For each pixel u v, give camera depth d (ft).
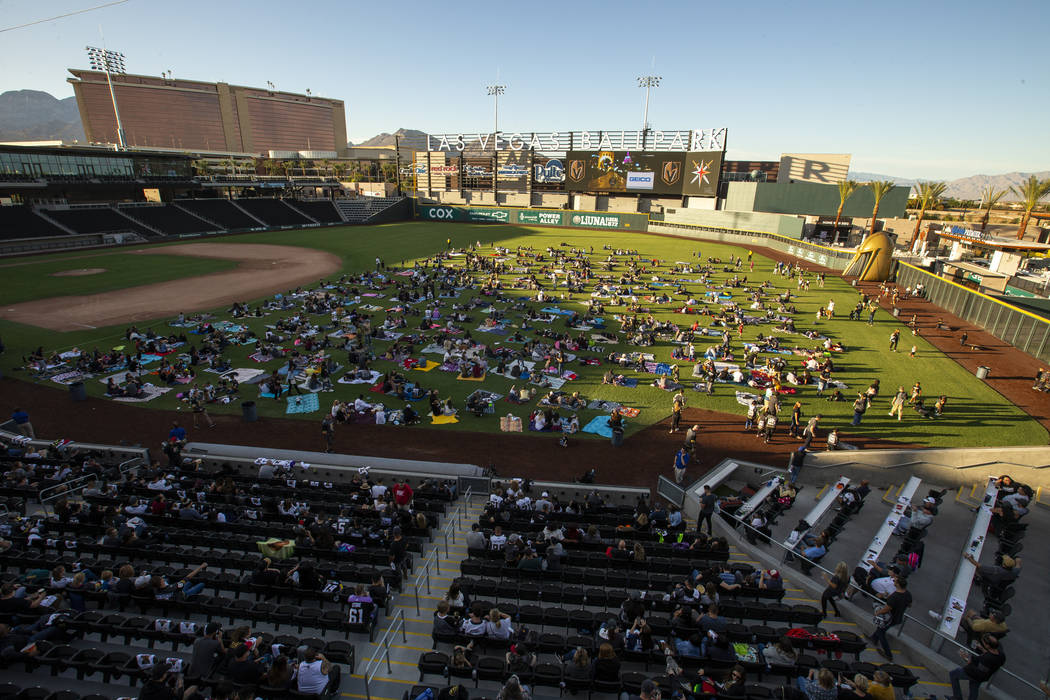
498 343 129.49
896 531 57.31
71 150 273.33
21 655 35.40
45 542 51.19
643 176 332.60
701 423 94.27
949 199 386.93
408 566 51.37
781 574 52.01
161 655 37.91
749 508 62.80
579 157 347.36
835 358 124.26
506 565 50.29
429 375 111.45
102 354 113.29
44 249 245.24
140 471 69.51
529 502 63.41
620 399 102.83
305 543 52.42
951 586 45.60
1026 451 65.31
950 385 109.91
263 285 183.73
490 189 388.57
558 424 91.40
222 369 109.91
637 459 82.89
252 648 35.06
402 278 194.18
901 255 212.02
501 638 38.81
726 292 180.96
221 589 45.50
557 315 151.43
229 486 63.31
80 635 39.63
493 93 370.12
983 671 33.94
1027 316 128.57
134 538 50.98
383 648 40.40
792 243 257.75
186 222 307.78
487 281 179.83
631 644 38.22
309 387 103.81
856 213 312.91
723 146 307.78
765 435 88.79
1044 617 44.57
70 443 76.59
